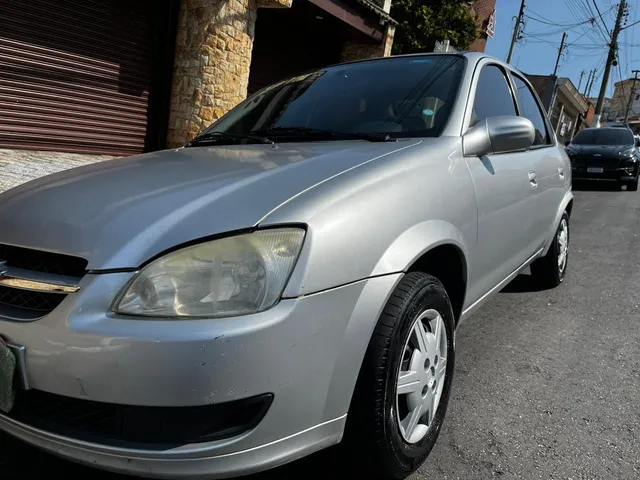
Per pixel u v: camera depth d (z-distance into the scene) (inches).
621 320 158.1
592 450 93.1
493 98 123.9
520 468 87.5
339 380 68.6
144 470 62.4
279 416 64.2
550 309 164.7
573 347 137.3
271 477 82.5
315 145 97.1
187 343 59.7
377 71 123.8
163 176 83.0
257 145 103.6
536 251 153.1
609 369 125.5
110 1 307.0
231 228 65.4
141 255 64.5
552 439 96.1
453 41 589.6
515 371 122.6
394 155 86.5
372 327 71.4
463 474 85.4
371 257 71.9
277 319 62.4
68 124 303.1
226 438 62.6
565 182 171.2
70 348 62.5
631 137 526.6
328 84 125.2
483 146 104.0
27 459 85.6
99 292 63.6
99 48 308.0
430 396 86.5
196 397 60.1
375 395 72.2
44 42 282.5
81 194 78.9
